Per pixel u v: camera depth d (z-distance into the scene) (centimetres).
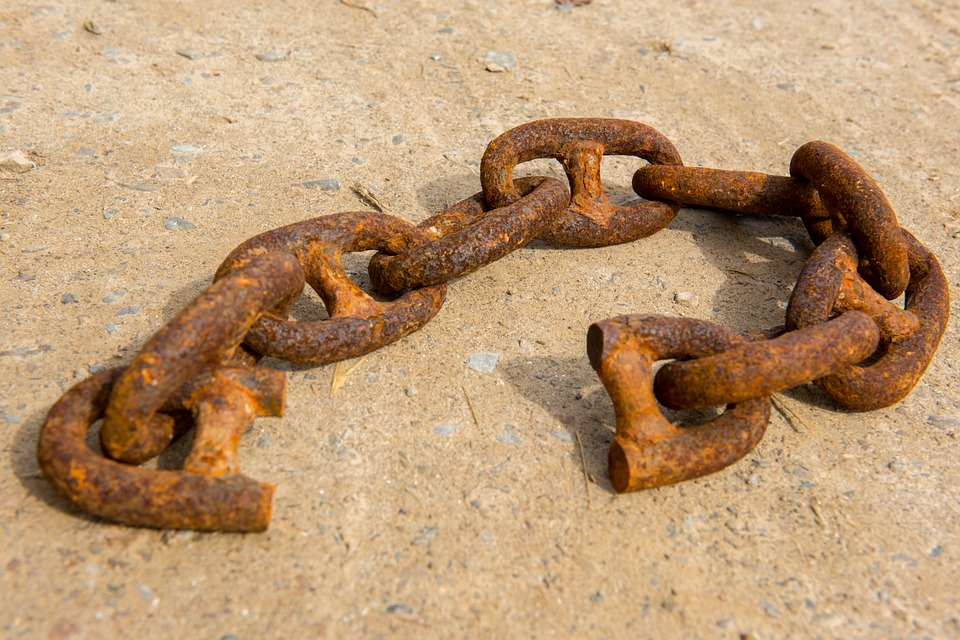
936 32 128
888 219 78
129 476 63
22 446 69
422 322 77
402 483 69
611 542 68
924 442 75
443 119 100
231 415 67
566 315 81
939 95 111
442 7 120
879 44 124
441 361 77
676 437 69
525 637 63
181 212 87
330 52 108
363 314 75
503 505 69
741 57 117
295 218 88
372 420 73
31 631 61
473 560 66
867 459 73
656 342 70
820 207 85
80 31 106
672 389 70
